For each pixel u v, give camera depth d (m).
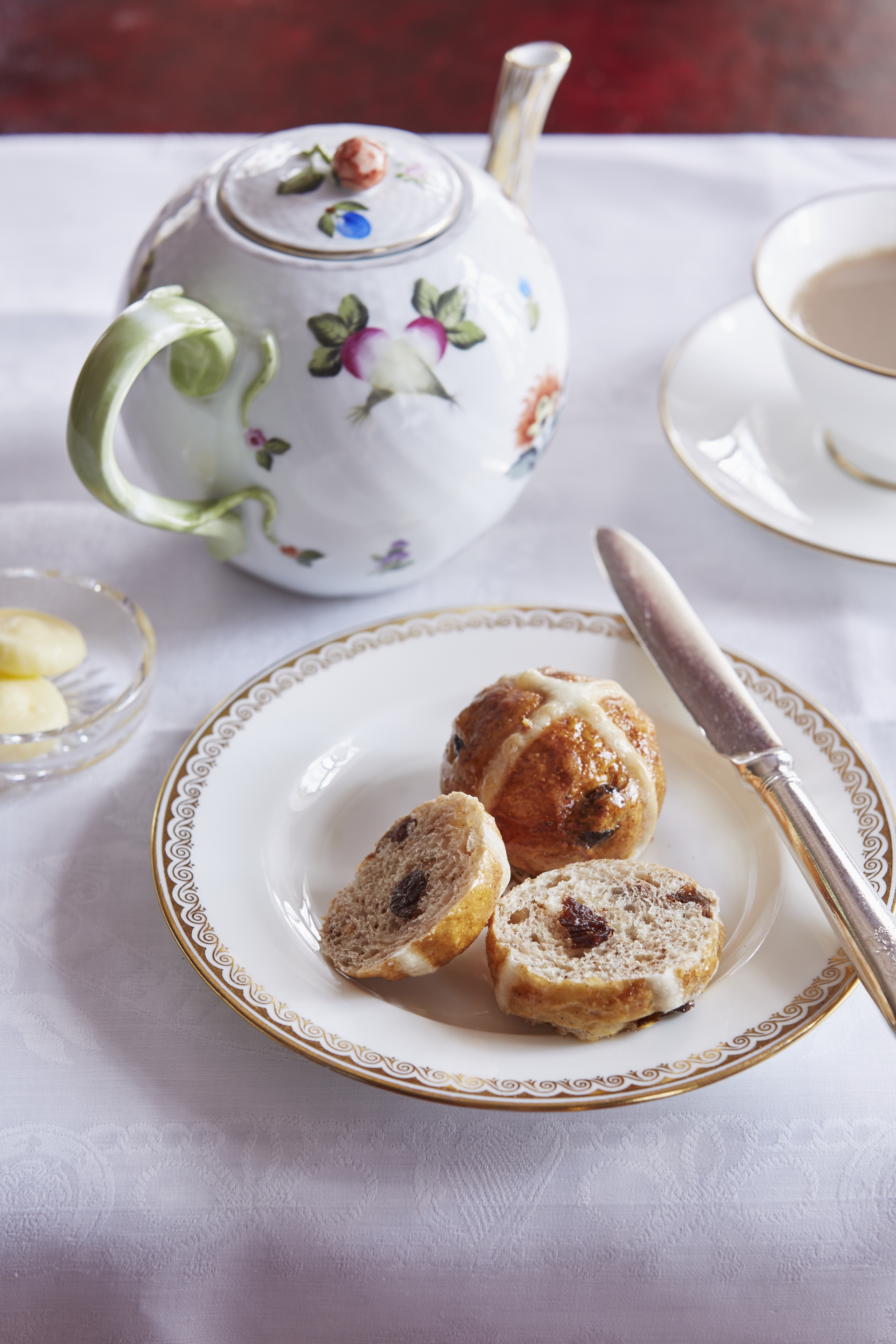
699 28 1.31
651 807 0.81
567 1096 0.73
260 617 0.91
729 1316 0.73
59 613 0.89
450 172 0.86
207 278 0.83
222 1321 0.74
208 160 1.10
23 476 0.96
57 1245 0.74
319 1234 0.74
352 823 0.83
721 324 1.00
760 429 0.95
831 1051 0.77
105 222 1.07
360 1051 0.75
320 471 0.85
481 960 0.79
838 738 0.83
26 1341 0.74
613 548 0.91
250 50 1.33
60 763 0.84
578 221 1.08
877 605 0.91
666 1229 0.74
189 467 0.86
